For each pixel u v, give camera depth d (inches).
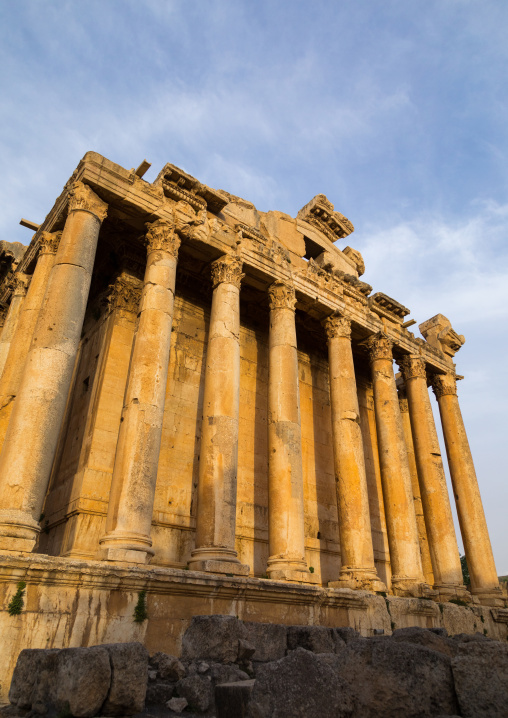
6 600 362.0
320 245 941.2
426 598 710.5
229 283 699.4
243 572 526.6
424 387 959.6
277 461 652.7
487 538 916.6
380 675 265.6
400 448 828.0
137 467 506.9
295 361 727.7
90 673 258.7
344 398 782.5
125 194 636.1
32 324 654.5
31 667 294.7
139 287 765.3
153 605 432.1
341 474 735.1
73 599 391.5
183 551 650.2
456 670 263.1
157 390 555.5
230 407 614.2
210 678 337.7
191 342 795.4
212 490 562.6
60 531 618.8
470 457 984.9
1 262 904.9
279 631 426.0
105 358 699.4
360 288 911.0
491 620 773.9
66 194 644.7
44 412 474.6
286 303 762.2
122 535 470.9
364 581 651.5
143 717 286.8
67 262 556.4
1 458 460.4
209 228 713.0
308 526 812.0
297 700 250.7
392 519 781.9
